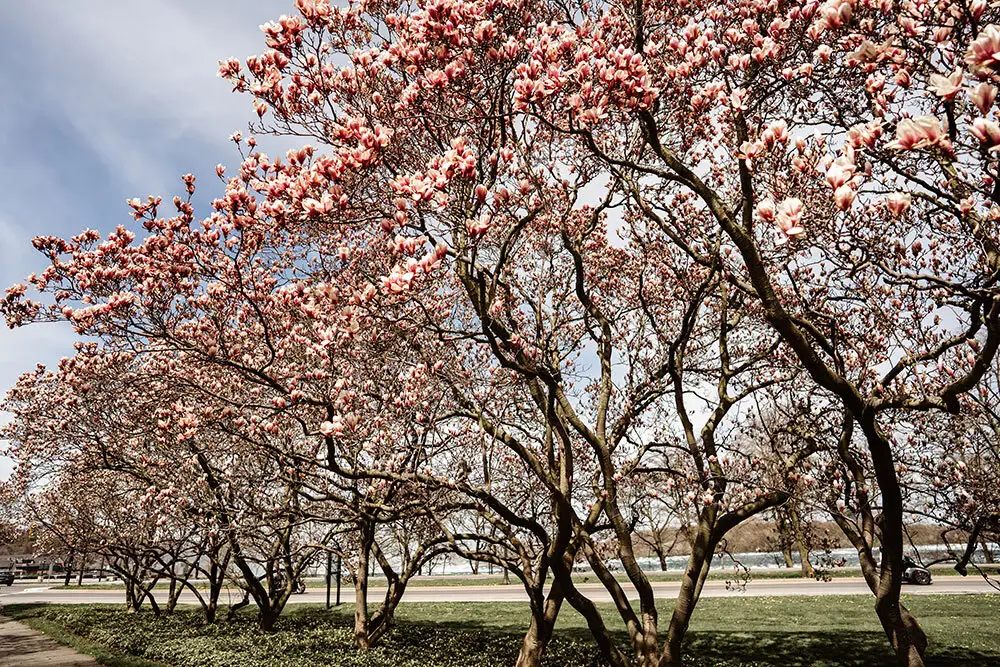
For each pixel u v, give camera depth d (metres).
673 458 9.86
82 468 13.84
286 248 8.36
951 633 12.56
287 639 14.20
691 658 11.27
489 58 5.84
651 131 6.01
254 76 6.32
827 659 10.81
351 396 7.40
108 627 18.00
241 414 8.54
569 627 15.80
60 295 8.52
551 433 9.66
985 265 6.45
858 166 4.98
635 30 6.77
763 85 6.34
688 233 8.77
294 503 10.27
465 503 8.36
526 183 5.96
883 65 4.75
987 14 4.81
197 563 14.69
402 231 5.91
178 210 7.80
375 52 6.98
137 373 11.16
